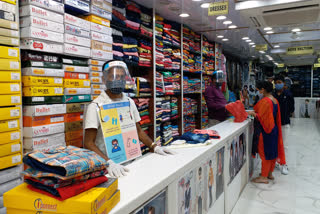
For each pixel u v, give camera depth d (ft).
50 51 7.50
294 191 11.39
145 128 13.88
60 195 2.73
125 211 3.27
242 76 35.35
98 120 5.86
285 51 28.50
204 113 21.84
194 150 6.41
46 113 7.43
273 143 12.01
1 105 6.33
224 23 16.79
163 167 4.90
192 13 14.60
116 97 6.49
